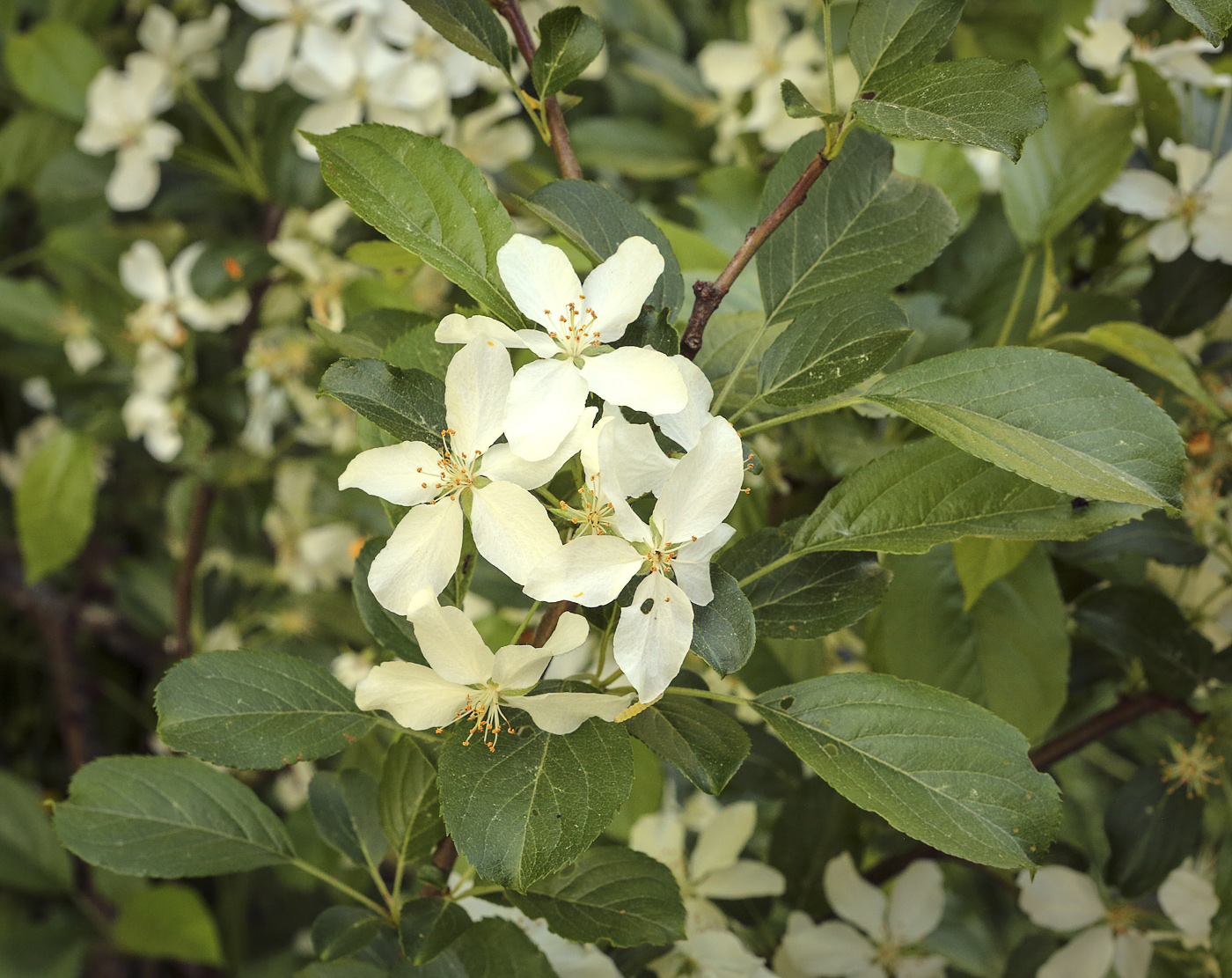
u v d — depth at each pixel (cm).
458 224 47
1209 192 60
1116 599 58
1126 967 60
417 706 46
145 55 76
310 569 92
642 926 49
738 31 82
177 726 47
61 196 84
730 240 61
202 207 80
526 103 49
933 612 58
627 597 46
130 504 99
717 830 61
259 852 51
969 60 45
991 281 63
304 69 69
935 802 46
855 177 50
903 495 48
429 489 46
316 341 80
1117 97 61
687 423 46
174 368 81
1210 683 59
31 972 86
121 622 100
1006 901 85
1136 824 59
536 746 45
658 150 78
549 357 46
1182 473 45
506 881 44
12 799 85
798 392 47
